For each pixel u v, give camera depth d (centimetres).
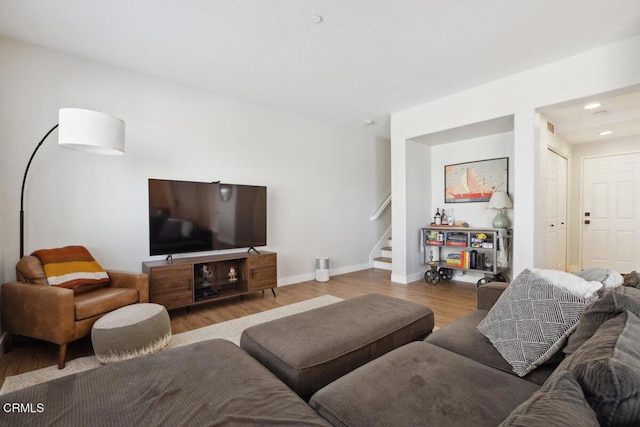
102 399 105
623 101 373
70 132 221
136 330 212
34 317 218
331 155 517
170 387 113
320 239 502
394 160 463
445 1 217
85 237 296
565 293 138
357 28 249
